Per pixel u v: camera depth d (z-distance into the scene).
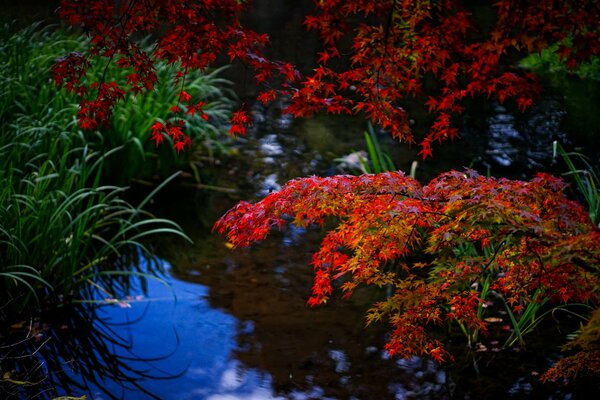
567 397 3.69
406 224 3.04
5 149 5.57
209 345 4.18
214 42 3.21
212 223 5.82
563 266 2.77
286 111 3.46
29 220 4.70
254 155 7.19
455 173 3.10
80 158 6.23
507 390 3.75
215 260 5.25
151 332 4.32
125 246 5.42
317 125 8.09
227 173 6.76
